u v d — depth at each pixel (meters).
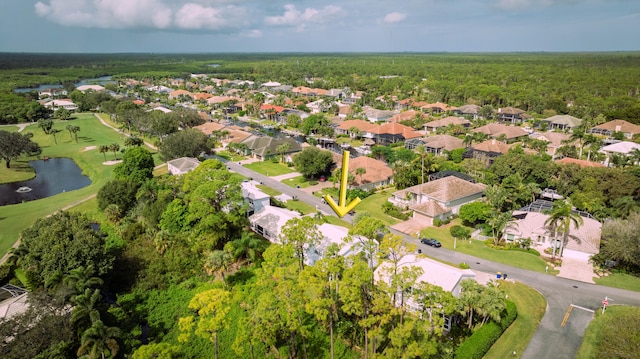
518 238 71.81
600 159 110.44
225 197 69.88
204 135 127.50
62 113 199.62
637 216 66.12
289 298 42.66
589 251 65.62
